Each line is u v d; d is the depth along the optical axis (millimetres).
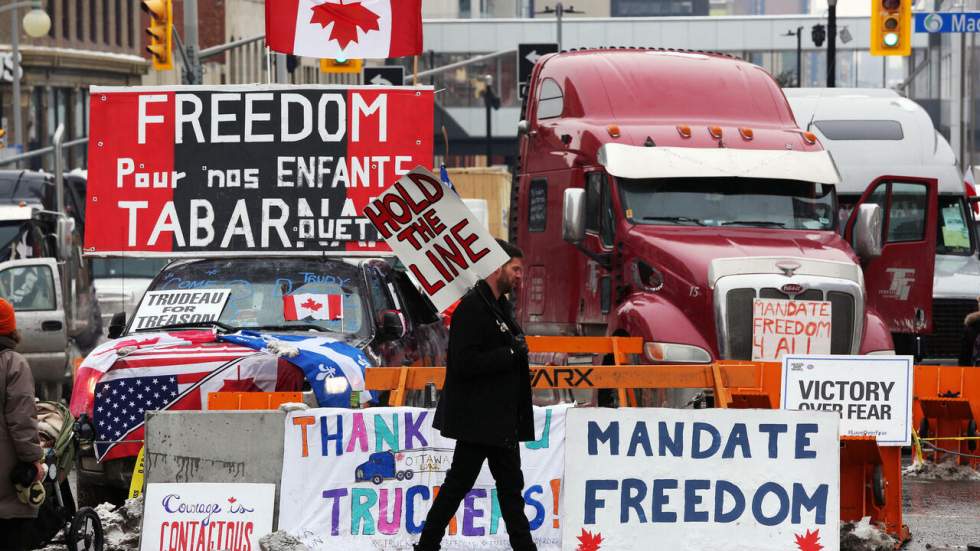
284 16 37688
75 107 157125
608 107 43250
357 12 37750
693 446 24562
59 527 25203
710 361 37250
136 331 31516
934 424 38125
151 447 24828
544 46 95875
